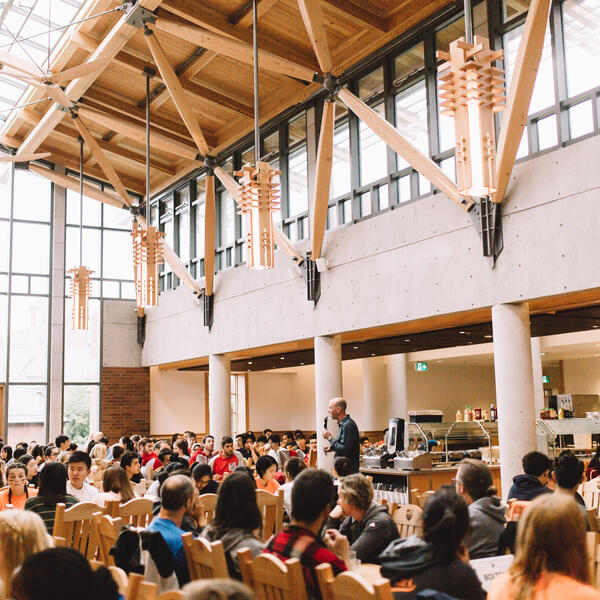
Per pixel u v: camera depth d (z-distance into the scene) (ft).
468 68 15.94
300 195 41.68
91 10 40.27
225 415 47.83
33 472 26.32
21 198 59.16
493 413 52.60
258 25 36.78
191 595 4.28
